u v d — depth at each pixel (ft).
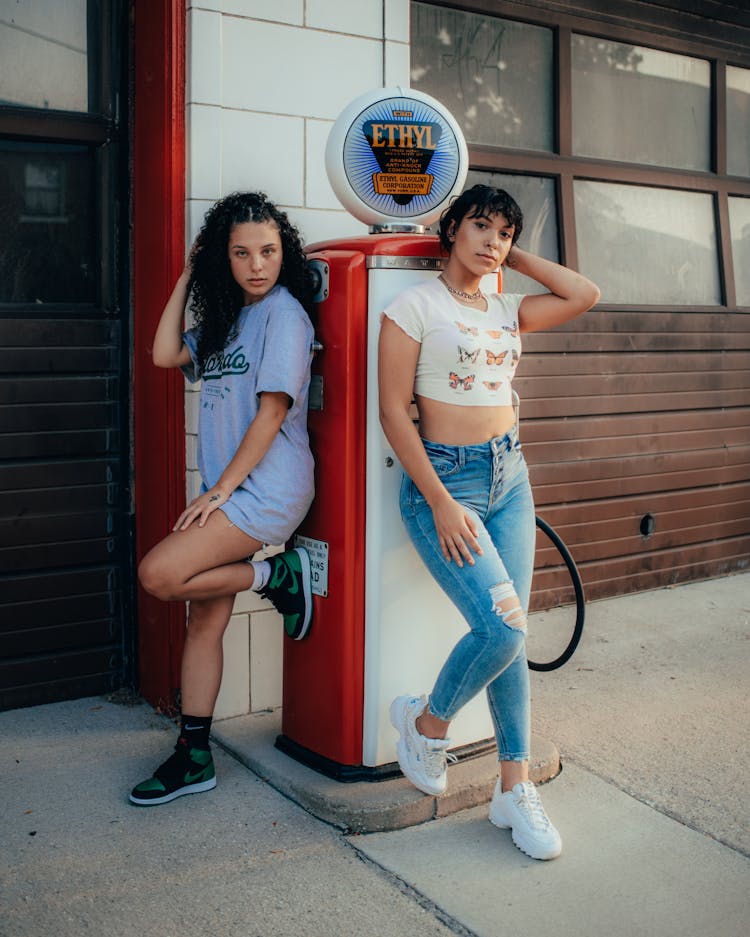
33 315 10.55
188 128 9.93
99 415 11.02
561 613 14.52
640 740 10.40
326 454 9.00
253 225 8.44
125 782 9.32
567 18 13.97
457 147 9.05
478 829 8.63
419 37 12.80
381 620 8.91
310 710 9.41
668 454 15.66
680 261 15.76
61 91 10.55
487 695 8.64
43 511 10.79
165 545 8.46
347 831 8.54
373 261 8.59
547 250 14.30
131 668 11.46
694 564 16.22
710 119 15.94
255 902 7.47
